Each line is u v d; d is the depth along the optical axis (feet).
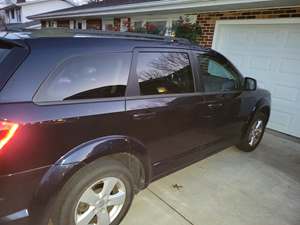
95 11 32.22
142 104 7.22
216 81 10.35
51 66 5.61
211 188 10.32
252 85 12.05
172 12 24.56
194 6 19.12
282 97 18.28
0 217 5.22
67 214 6.06
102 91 6.46
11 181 5.09
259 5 16.79
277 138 17.08
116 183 6.98
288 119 18.07
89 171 6.22
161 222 8.10
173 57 8.43
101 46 6.49
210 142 10.60
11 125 4.91
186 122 8.85
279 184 11.12
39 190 5.49
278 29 17.78
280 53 17.94
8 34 6.20
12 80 5.15
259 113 13.60
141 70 7.39
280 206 9.58
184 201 9.30
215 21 21.54
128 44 7.11
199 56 9.53
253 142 14.02
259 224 8.53
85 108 6.01
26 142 5.12
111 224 7.26
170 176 10.98
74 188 6.00
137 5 24.30
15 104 5.08
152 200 9.18
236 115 11.60
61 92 5.76
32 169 5.31
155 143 7.93
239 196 9.96
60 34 6.42
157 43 8.00
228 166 12.38
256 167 12.51
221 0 16.96
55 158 5.62
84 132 6.00
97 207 6.70
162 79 8.01
